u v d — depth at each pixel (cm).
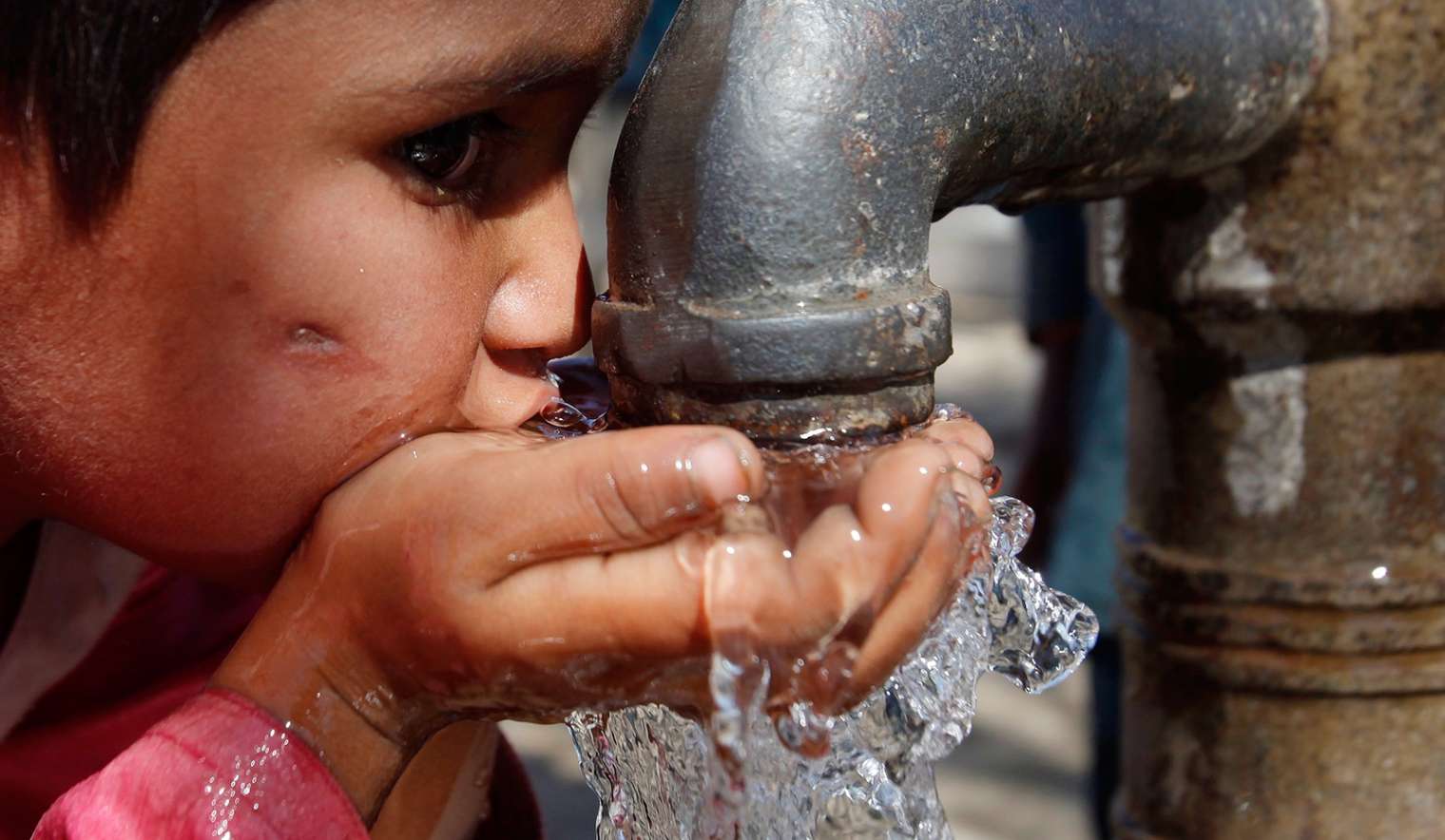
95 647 102
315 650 72
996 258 811
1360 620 110
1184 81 89
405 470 73
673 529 66
